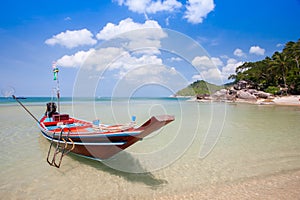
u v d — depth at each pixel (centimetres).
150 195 473
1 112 2042
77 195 472
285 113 2095
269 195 462
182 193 480
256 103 3966
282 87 5153
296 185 506
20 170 601
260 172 589
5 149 790
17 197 462
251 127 1278
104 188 506
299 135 1039
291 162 661
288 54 5169
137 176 573
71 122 894
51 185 518
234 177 561
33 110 2241
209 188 502
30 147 817
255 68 6022
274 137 1002
